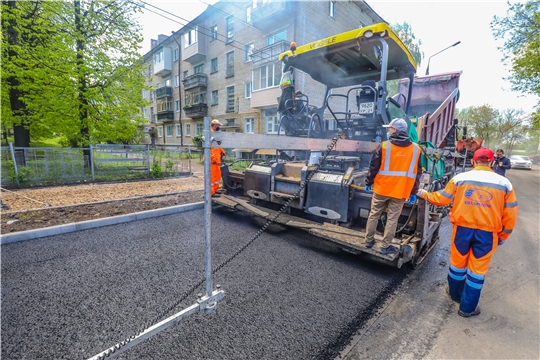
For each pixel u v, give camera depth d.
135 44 11.45
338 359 1.99
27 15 9.88
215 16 21.78
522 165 22.88
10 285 2.77
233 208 4.94
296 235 4.48
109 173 10.12
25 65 9.57
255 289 2.84
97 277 2.97
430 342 2.23
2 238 3.83
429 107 8.23
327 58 5.13
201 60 24.27
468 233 2.60
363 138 5.00
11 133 22.89
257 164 5.19
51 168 8.97
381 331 2.33
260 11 16.98
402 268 3.47
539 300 2.92
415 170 2.89
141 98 12.04
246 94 20.12
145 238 4.15
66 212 5.21
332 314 2.49
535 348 2.20
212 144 1.80
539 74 11.77
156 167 10.81
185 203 6.05
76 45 10.29
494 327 2.46
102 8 10.63
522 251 4.32
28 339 2.04
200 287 2.82
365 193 3.71
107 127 11.23
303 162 5.36
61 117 10.22
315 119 5.67
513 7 11.82
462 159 12.63
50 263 3.27
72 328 2.17
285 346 2.07
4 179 8.15
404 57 4.93
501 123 36.09
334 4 17.91
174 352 1.96
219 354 1.96
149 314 2.37
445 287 3.10
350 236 3.48
